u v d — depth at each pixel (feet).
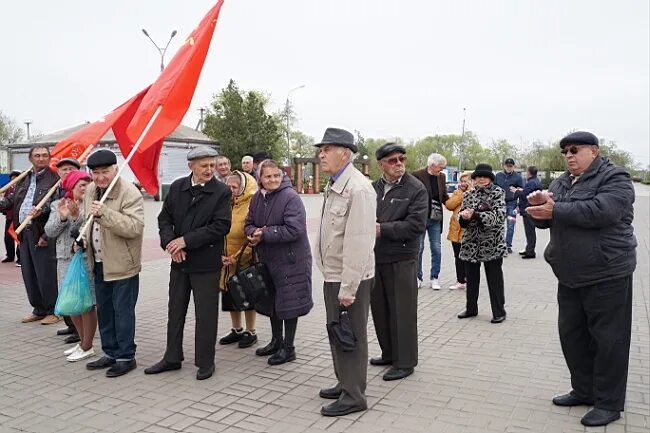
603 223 12.33
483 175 21.50
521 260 38.09
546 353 18.01
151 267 34.27
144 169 19.89
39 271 21.61
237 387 15.34
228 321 22.61
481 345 18.92
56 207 18.44
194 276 15.87
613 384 12.79
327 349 18.71
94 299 17.34
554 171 158.71
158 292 27.66
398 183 16.12
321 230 13.85
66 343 19.42
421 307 24.38
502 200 21.58
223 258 18.12
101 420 13.26
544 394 14.64
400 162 16.02
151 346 19.11
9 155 118.62
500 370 16.47
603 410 12.85
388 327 16.66
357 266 12.80
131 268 16.28
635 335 19.92
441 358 17.60
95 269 16.67
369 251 12.93
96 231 16.52
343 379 13.58
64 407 14.03
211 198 15.75
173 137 108.99
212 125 137.28
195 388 15.28
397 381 15.65
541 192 12.85
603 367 12.79
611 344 12.66
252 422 13.12
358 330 13.48
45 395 14.80
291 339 17.44
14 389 15.23
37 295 22.29
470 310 22.53
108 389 15.23
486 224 21.04
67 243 18.53
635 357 17.53
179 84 17.37
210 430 12.71
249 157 23.66
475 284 22.22
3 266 35.24
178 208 15.98
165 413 13.65
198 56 17.67
